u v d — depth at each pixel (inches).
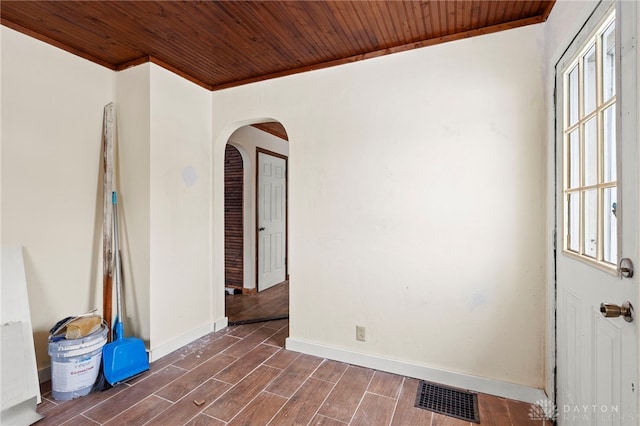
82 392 77.0
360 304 92.9
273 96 105.6
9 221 76.9
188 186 108.0
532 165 74.6
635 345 36.1
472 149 79.9
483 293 79.3
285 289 179.6
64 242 88.4
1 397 67.6
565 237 63.1
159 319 97.7
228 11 72.5
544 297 73.7
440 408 72.7
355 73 92.9
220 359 96.3
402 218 87.5
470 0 68.2
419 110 85.2
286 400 75.7
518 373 76.3
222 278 122.3
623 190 38.5
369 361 91.0
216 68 102.7
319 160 98.0
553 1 67.5
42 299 83.4
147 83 94.2
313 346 98.8
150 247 94.8
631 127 36.8
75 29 80.0
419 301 85.9
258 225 172.4
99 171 97.0
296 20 75.8
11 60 76.9
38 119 82.3
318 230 98.4
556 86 67.2
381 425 67.1
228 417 69.5
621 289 39.5
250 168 167.0
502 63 76.8
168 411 71.5
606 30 47.0
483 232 79.1
